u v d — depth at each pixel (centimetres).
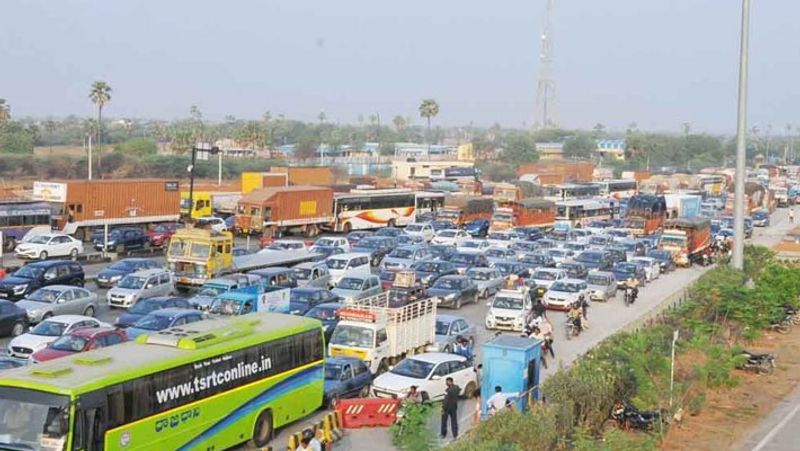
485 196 10844
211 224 7106
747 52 4394
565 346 3975
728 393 3238
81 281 4666
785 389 3356
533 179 13188
